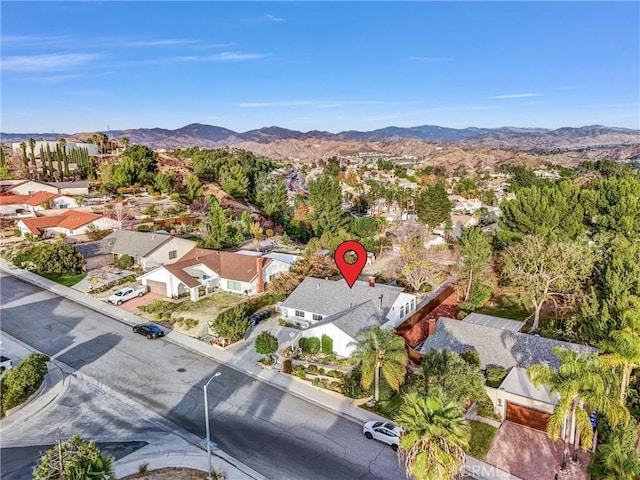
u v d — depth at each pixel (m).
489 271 51.53
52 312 46.03
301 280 49.62
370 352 29.53
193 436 26.20
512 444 25.83
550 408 26.27
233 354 37.41
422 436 18.50
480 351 32.72
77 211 80.62
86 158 128.25
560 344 31.45
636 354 25.38
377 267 65.88
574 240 53.66
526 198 59.34
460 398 25.97
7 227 77.19
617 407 21.39
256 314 44.84
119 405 29.47
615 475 19.81
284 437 26.30
